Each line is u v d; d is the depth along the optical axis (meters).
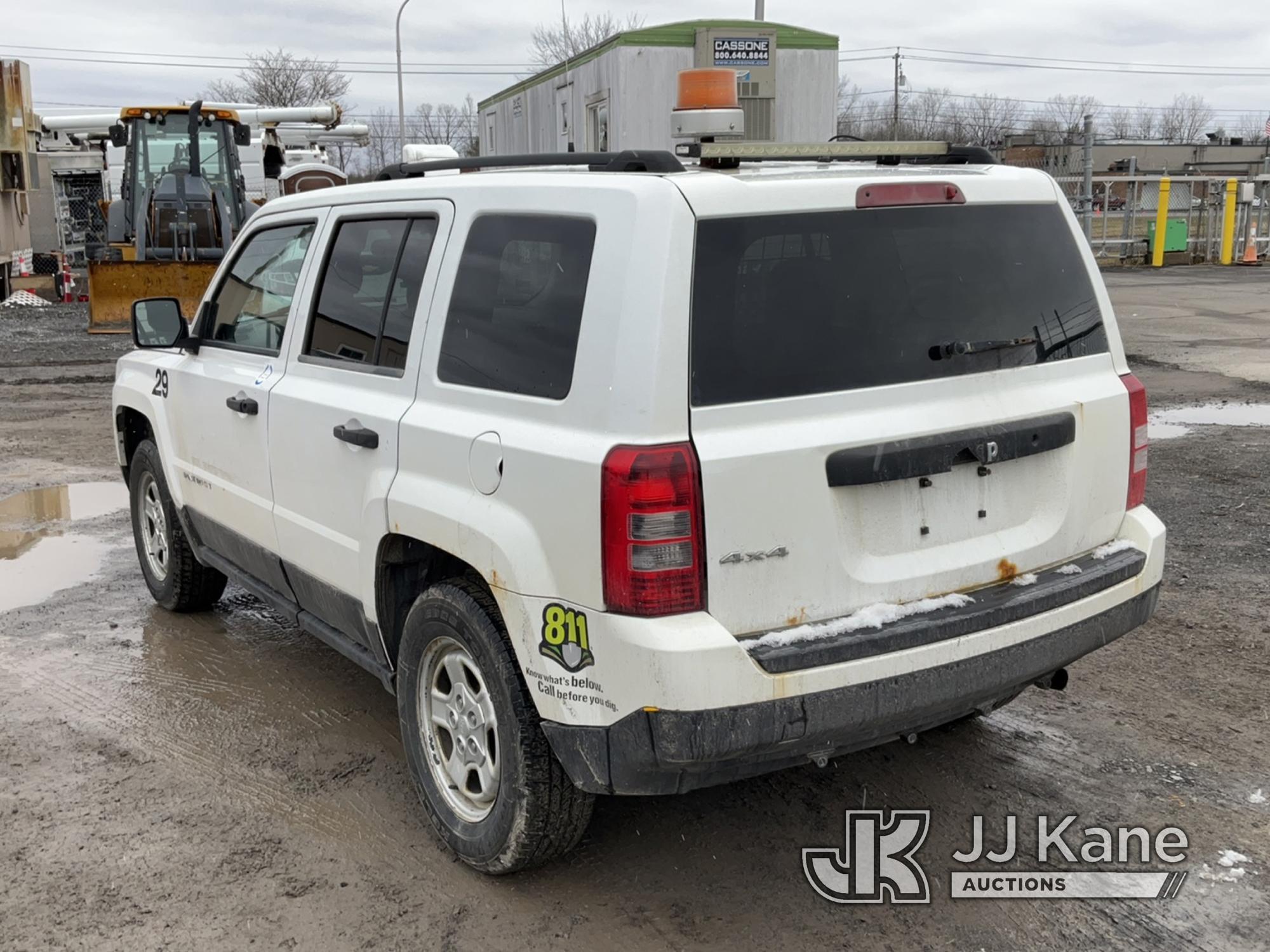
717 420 2.81
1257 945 3.10
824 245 3.02
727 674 2.74
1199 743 4.20
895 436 3.00
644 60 13.58
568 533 2.88
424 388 3.45
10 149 22.31
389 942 3.13
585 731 2.90
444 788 3.55
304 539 4.13
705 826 3.72
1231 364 12.87
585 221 3.00
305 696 4.74
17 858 3.54
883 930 3.18
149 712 4.59
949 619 3.04
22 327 17.86
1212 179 27.75
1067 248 3.54
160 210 16.70
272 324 4.46
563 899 3.33
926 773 4.04
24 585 6.21
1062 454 3.40
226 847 3.60
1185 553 6.29
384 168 4.00
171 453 5.25
